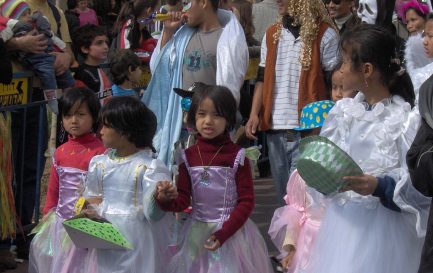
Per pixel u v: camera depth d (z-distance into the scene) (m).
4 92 5.60
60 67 6.30
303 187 4.21
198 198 4.48
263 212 7.38
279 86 5.72
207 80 5.80
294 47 5.64
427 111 3.23
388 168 3.62
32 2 6.81
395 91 3.73
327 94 5.62
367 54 3.64
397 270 3.66
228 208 4.46
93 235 4.11
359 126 3.71
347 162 3.49
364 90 3.75
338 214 3.75
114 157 4.48
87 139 4.88
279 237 4.41
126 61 6.49
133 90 6.73
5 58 5.39
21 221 6.05
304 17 5.59
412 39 5.38
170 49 5.90
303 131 5.32
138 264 4.33
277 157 5.87
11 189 5.63
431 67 4.46
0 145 5.52
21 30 5.71
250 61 8.02
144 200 4.29
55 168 4.86
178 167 4.54
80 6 11.02
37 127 6.04
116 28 8.18
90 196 4.49
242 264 4.45
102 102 6.55
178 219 4.87
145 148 4.53
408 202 3.53
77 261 4.54
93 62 6.99
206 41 5.80
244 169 4.50
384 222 3.66
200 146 4.52
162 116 5.89
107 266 4.33
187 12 5.86
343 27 6.44
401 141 3.61
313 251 3.93
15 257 6.02
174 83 5.84
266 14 9.02
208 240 4.34
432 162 3.17
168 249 4.56
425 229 3.54
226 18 5.93
